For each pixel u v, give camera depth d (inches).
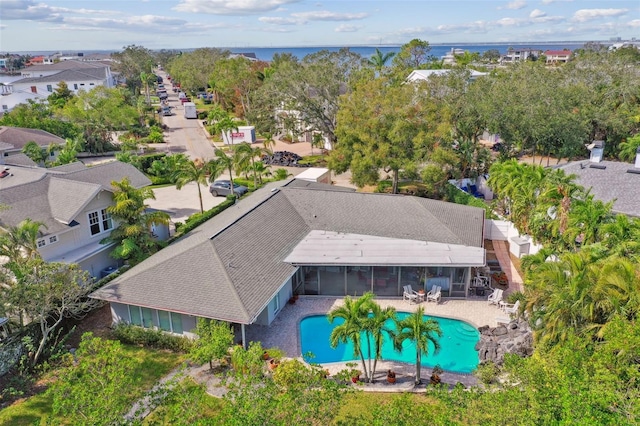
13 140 2389.3
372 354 975.6
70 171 1544.0
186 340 970.1
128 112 3078.2
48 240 1180.5
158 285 997.8
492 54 6688.0
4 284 957.2
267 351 927.0
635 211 1255.5
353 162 1765.5
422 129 1715.1
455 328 1055.6
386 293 1187.3
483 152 1929.1
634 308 684.1
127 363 717.3
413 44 4308.6
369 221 1337.4
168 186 2247.8
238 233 1175.0
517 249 1376.7
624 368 588.1
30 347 855.7
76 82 4685.0
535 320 844.6
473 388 627.5
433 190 1801.2
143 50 7455.7
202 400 694.5
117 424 626.8
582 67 2637.8
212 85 4864.7
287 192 1493.6
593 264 796.0
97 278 1293.1
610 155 2336.4
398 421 579.2
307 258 1149.1
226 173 2417.6
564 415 510.9
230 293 955.3
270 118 3085.6
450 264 1108.5
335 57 2733.8
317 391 620.1
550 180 1315.2
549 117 1907.0
